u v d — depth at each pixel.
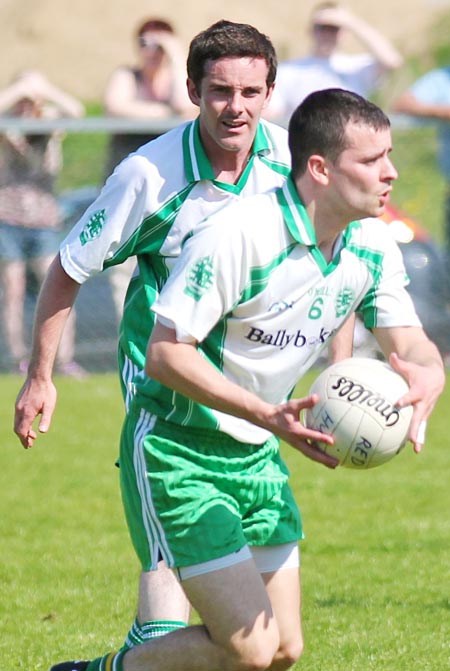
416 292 35.81
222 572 12.20
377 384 12.41
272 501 13.10
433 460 27.58
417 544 21.30
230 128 13.62
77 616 18.08
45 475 26.27
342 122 11.95
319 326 12.75
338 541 21.58
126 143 35.06
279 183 13.96
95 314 36.03
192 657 12.38
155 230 13.91
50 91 37.97
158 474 12.62
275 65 13.98
